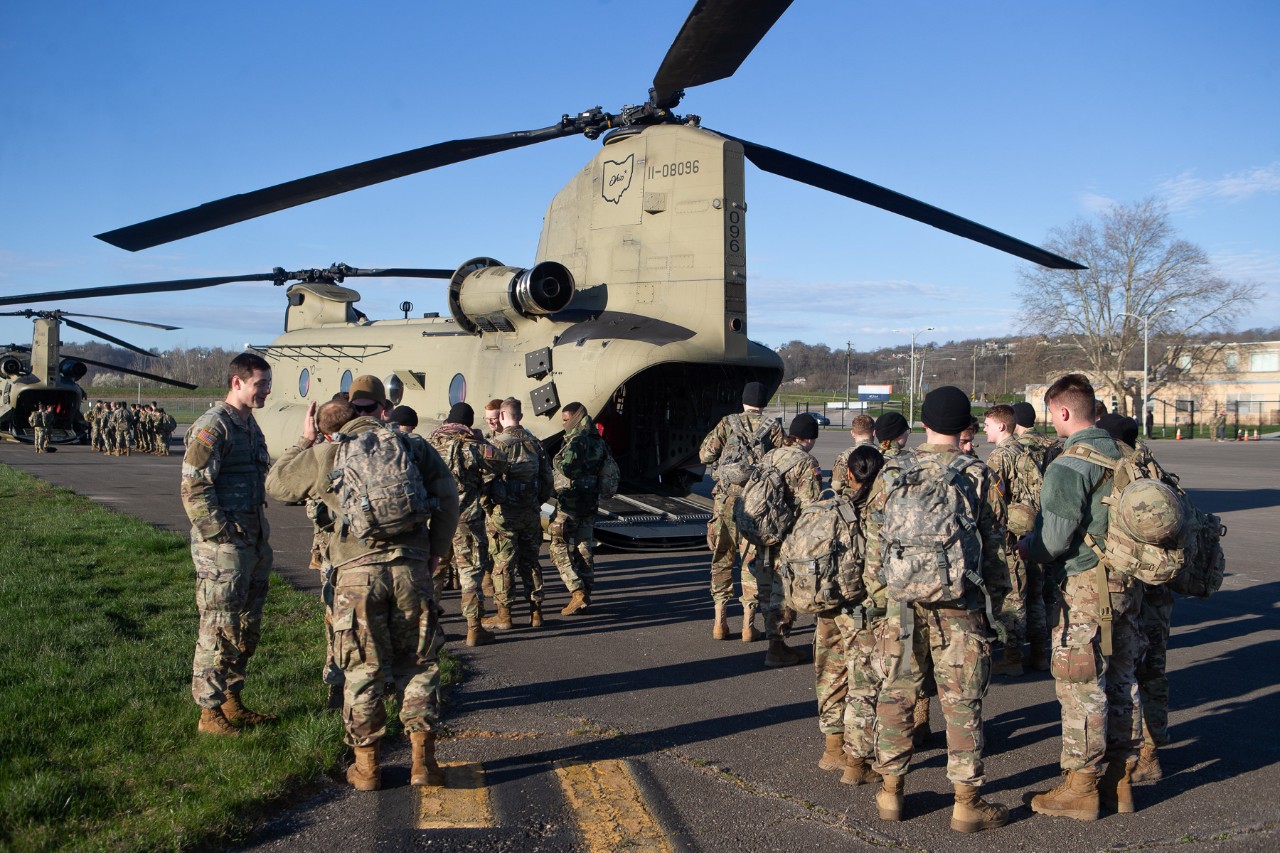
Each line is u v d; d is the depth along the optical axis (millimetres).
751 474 6367
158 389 80875
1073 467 4027
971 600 3898
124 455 25969
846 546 4355
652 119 10164
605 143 11180
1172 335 53156
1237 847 3760
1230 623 7707
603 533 10570
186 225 9016
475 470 6852
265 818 3893
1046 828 3932
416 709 4188
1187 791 4332
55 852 3402
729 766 4555
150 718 4766
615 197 11055
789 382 141125
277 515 13312
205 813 3721
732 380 11297
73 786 3908
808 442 6449
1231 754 4801
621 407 11945
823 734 4824
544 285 10797
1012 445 6594
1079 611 4027
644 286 10727
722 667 6348
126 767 4180
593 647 6867
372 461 4133
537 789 4234
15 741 4344
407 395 13352
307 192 9031
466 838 3736
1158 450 35594
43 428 26359
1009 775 4523
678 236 10492
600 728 5074
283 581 8273
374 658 4145
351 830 3793
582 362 10227
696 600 8531
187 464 4602
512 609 7863
